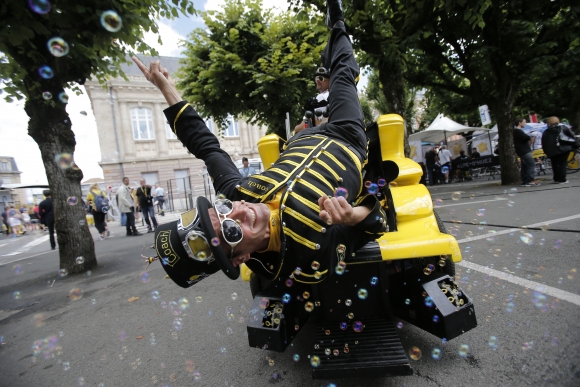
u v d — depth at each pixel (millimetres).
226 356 1934
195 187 17484
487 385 1379
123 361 2047
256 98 9188
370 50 6273
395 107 6500
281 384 1594
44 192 8047
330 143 1263
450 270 1800
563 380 1332
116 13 3545
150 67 1569
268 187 1137
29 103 4262
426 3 5621
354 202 1294
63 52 3482
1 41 3514
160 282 3742
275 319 1480
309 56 9086
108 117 19125
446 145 14148
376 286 1584
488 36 7359
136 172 19562
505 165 8117
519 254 2828
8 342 2596
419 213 1759
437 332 1461
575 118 11422
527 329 1726
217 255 926
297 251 1068
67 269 4613
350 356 1378
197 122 1517
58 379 1943
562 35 7082
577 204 4410
